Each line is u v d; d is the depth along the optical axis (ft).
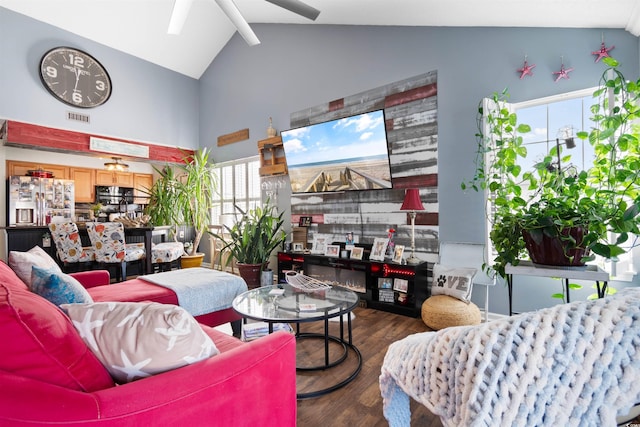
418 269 10.30
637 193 5.09
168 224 18.17
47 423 2.23
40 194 18.29
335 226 13.56
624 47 7.83
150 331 2.97
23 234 12.41
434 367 2.73
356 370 6.71
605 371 2.07
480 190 9.87
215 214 19.58
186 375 2.90
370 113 11.18
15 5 13.76
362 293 11.75
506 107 9.34
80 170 20.67
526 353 2.22
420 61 11.13
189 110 19.99
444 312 8.63
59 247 12.03
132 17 15.71
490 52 9.72
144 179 24.02
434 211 10.83
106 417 2.39
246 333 7.29
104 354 2.95
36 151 18.90
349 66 13.07
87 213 21.07
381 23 11.89
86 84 15.87
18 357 2.32
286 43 15.35
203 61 19.31
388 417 3.61
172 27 8.05
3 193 16.83
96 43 16.26
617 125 5.24
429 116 10.91
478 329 2.48
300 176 13.76
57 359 2.47
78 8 14.73
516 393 2.19
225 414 3.07
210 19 16.84
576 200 5.36
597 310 2.26
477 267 9.59
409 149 11.40
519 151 7.26
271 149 15.56
